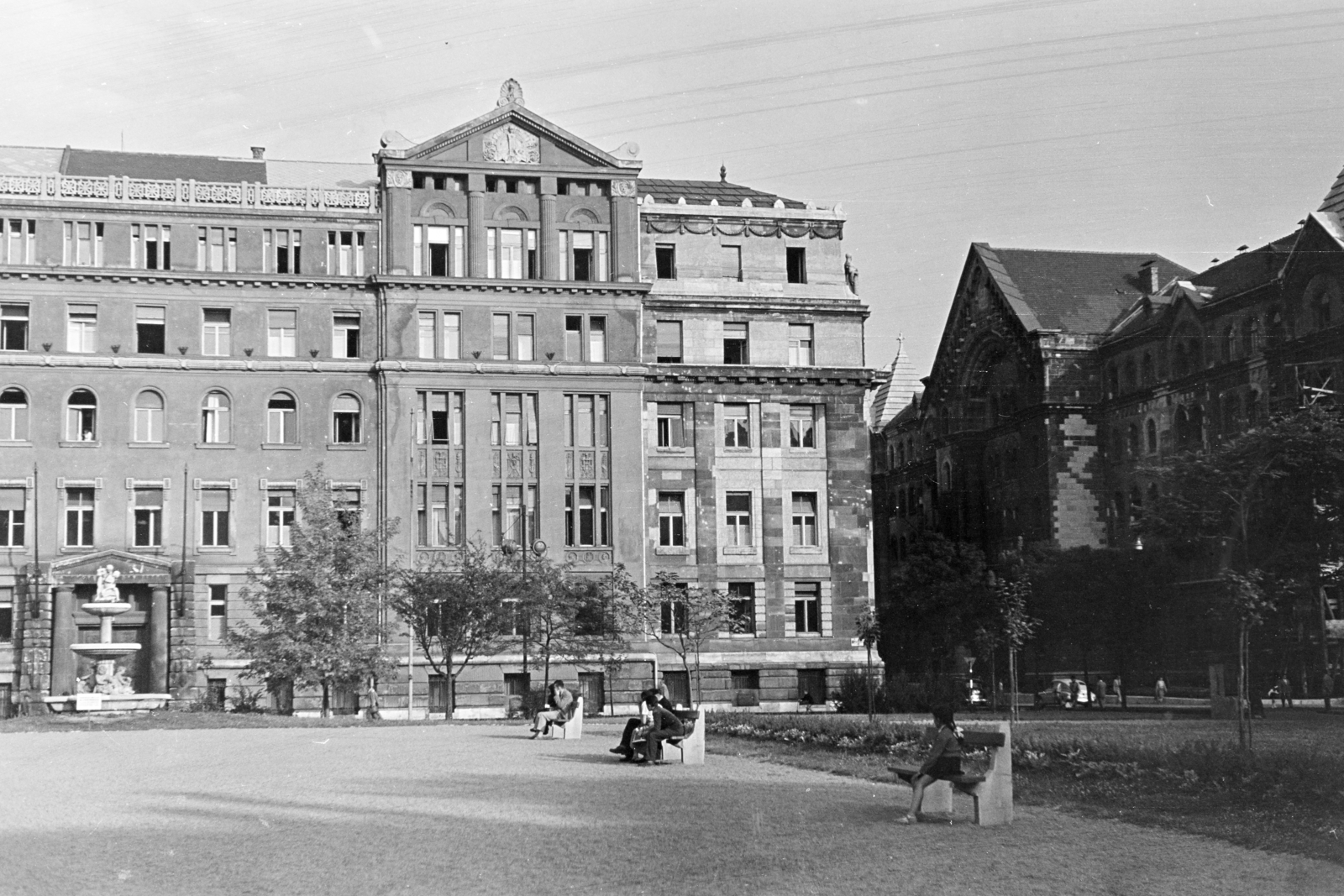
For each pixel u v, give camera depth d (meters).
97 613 66.88
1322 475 45.91
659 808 25.55
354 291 82.62
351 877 19.11
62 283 79.50
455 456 82.50
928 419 119.50
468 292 83.38
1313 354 81.44
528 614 72.06
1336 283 80.31
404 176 83.50
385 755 39.12
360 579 66.94
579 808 25.69
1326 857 19.52
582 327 84.69
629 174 85.69
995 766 23.20
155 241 81.31
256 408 80.88
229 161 89.62
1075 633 85.62
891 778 30.25
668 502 85.75
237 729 55.66
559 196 85.31
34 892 18.25
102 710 64.31
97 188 80.69
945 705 23.83
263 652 65.56
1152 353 96.62
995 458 108.25
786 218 89.19
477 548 79.19
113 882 18.92
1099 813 24.03
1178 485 45.75
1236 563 48.50
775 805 25.80
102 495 78.75
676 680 83.81
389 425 81.62
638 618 76.94
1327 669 71.44
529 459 83.19
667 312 86.94
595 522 83.38
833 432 87.56
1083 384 101.81
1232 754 27.20
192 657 77.62
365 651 66.00
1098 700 80.81
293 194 82.75
